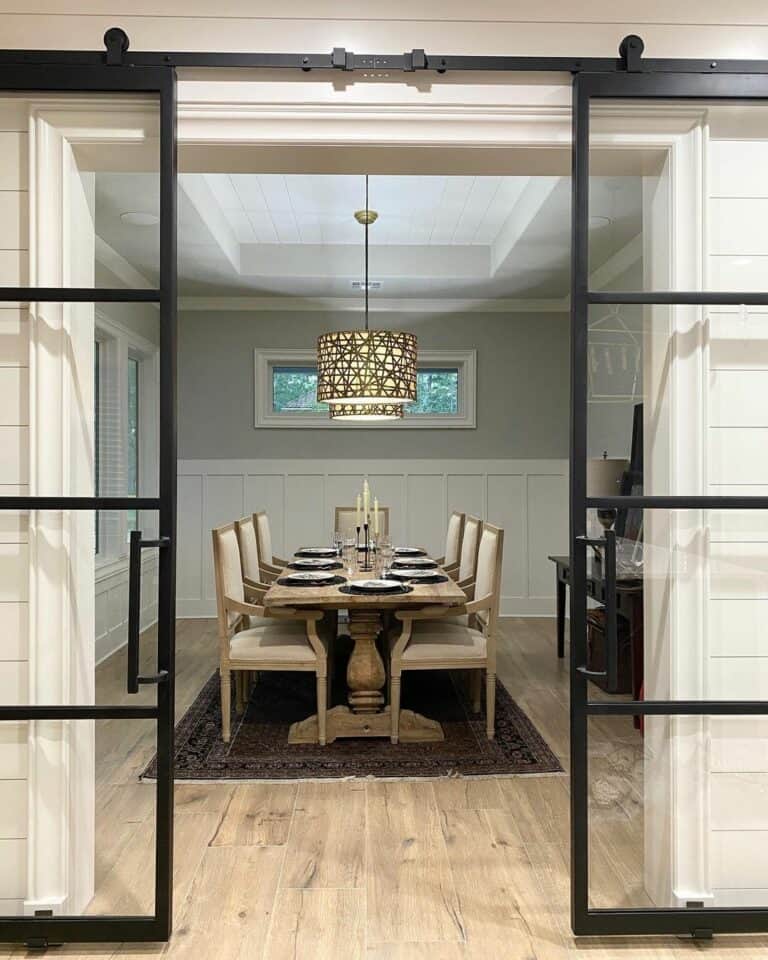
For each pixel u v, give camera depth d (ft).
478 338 22.48
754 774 6.99
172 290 6.82
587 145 6.91
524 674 16.05
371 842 8.82
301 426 22.24
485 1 7.23
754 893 6.94
